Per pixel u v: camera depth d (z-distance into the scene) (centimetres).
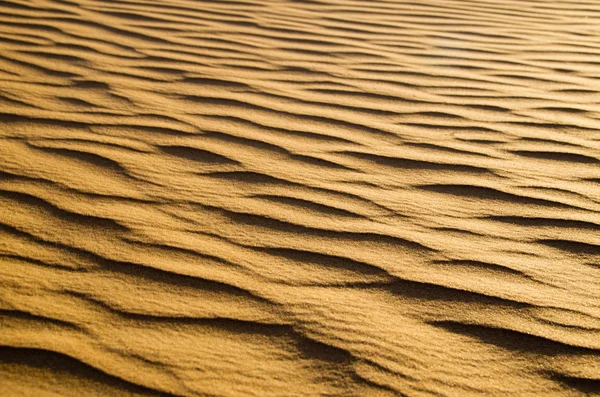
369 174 240
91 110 284
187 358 149
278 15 459
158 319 160
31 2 438
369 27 443
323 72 352
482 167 249
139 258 183
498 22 471
